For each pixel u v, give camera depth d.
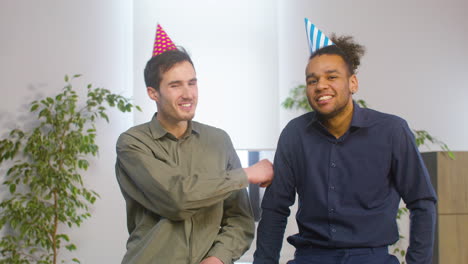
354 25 3.56
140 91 3.39
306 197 1.46
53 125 3.13
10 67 3.32
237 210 1.54
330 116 1.40
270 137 3.42
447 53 3.61
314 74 1.38
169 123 1.50
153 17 3.42
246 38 3.45
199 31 3.45
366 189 1.38
